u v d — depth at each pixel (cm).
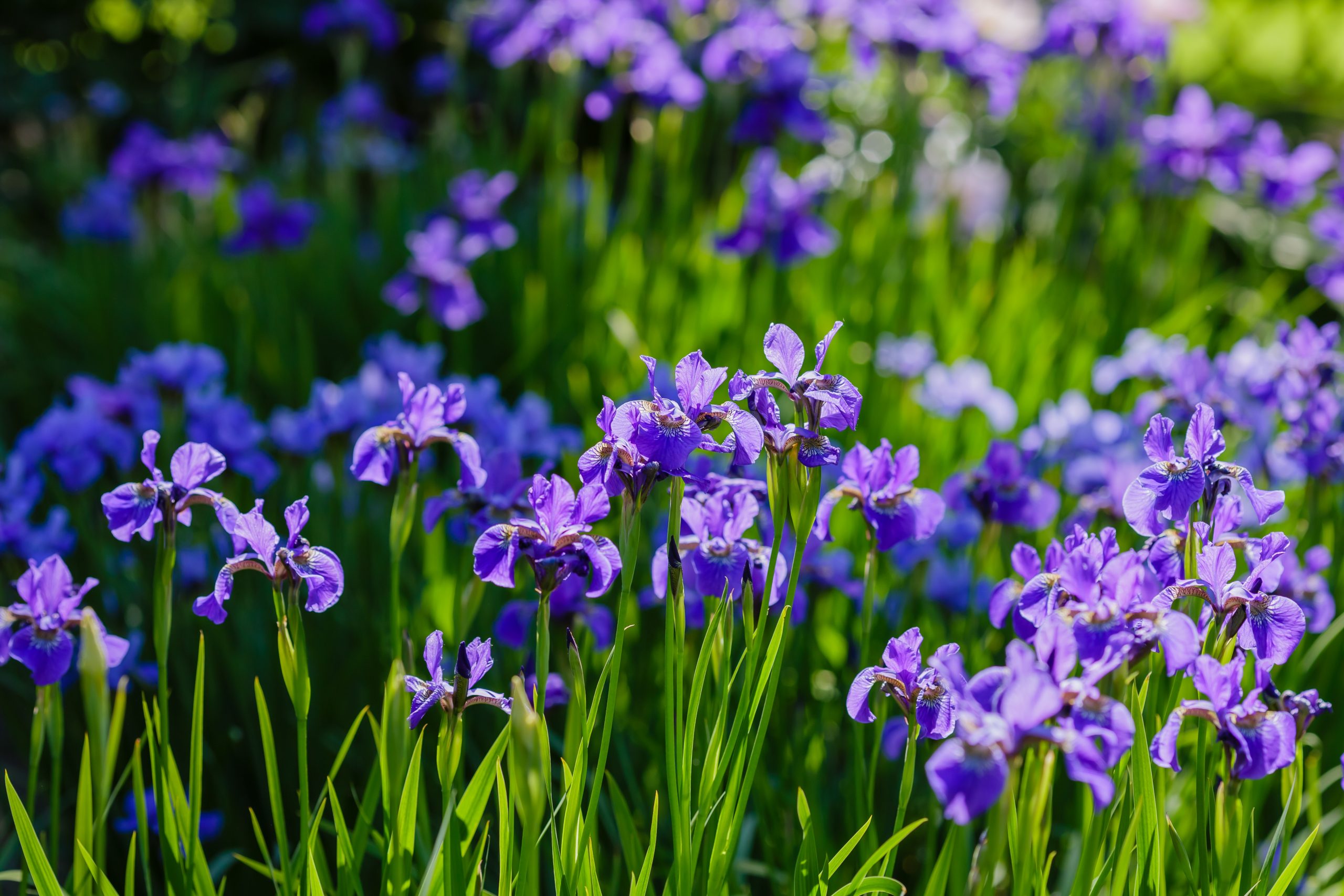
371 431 250
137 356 378
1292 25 1038
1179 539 217
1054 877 291
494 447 349
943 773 159
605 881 273
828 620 360
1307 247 686
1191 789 273
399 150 707
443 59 754
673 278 532
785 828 278
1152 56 639
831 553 314
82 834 214
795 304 525
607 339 509
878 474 235
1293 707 214
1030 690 156
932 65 614
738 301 529
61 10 887
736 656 274
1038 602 204
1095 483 346
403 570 352
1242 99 908
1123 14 616
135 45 908
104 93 800
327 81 923
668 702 205
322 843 296
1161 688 278
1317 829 211
